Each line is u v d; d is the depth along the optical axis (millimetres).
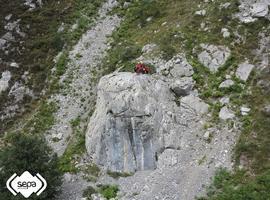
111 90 32062
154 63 34562
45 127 35250
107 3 45531
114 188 28891
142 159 30234
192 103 31875
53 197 28703
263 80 31750
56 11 45094
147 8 42438
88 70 38906
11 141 32719
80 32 42750
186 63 33812
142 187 28422
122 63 36750
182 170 28641
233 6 36812
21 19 43500
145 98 31203
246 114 30281
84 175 30594
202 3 39062
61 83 38344
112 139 31047
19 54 41000
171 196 27250
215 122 30656
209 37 35344
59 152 33000
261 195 25500
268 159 27500
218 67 33438
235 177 27188
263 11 35656
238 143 28922
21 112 37281
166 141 30266
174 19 38844
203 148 29625
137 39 39156
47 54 41094
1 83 38969
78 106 36312
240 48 34219
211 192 26688
